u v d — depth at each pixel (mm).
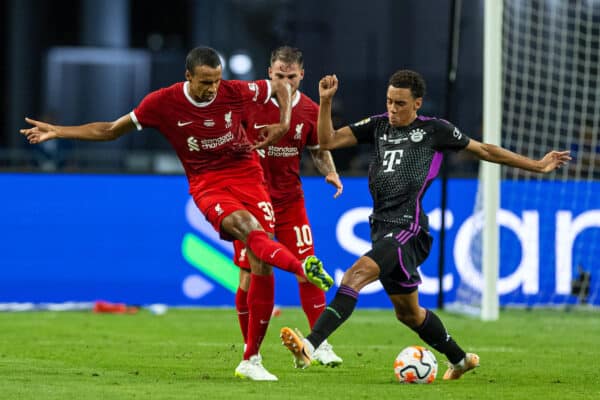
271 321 40719
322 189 46062
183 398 20250
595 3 59062
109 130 23859
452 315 43438
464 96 62219
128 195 45969
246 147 24391
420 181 23062
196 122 23703
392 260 22391
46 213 45719
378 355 29797
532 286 45719
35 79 73500
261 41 71250
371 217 23438
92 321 40312
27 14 74375
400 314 23531
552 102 57469
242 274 27031
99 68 72438
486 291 41750
